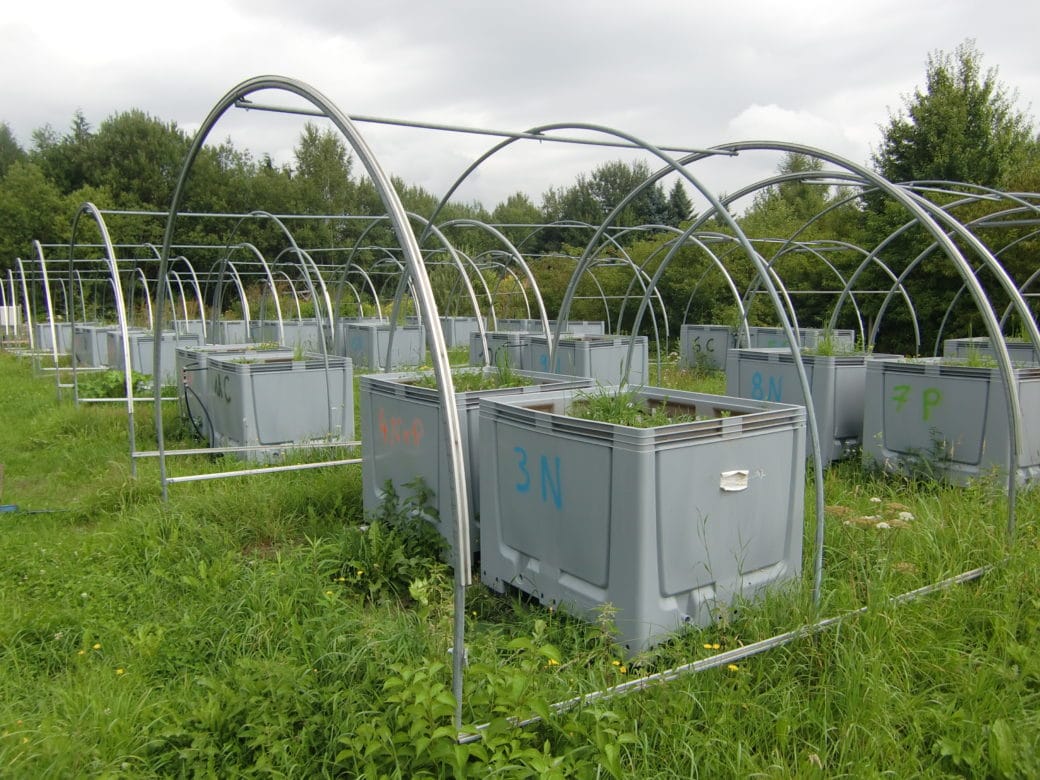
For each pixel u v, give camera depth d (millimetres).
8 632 3725
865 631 3393
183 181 4887
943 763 2803
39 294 29266
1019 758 2691
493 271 26391
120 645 3664
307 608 3910
